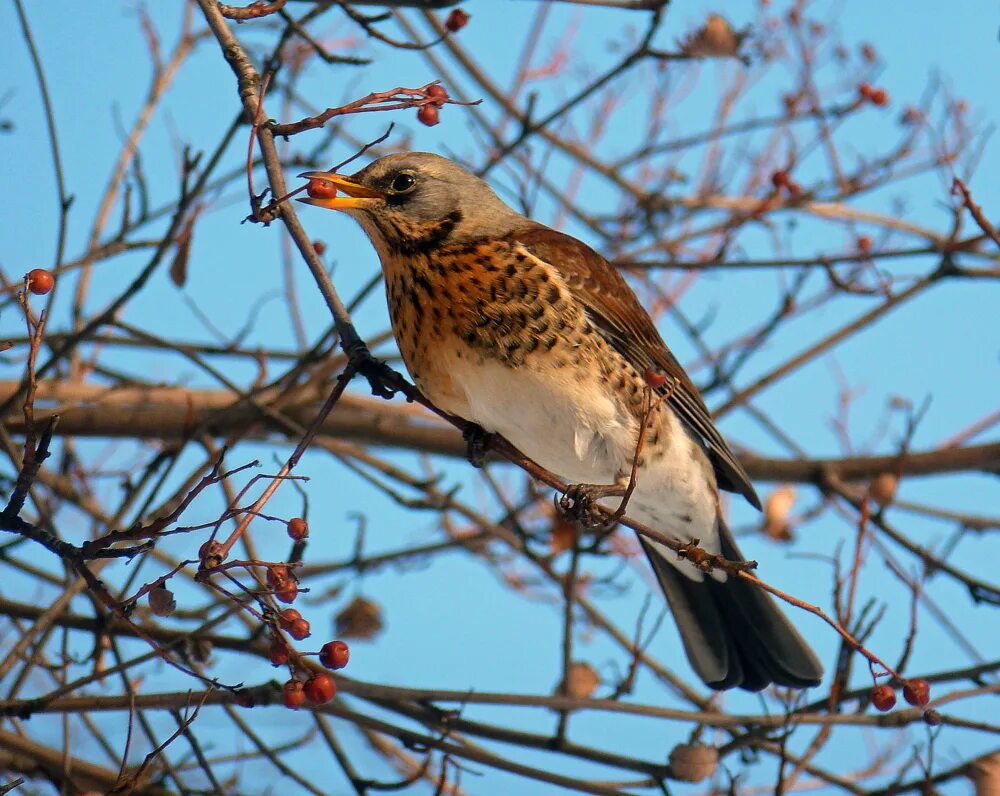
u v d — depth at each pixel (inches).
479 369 409.1
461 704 423.8
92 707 383.9
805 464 582.2
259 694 401.7
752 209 575.2
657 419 430.3
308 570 521.0
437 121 329.7
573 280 416.8
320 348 480.4
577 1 441.1
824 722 410.9
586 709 421.4
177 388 514.0
